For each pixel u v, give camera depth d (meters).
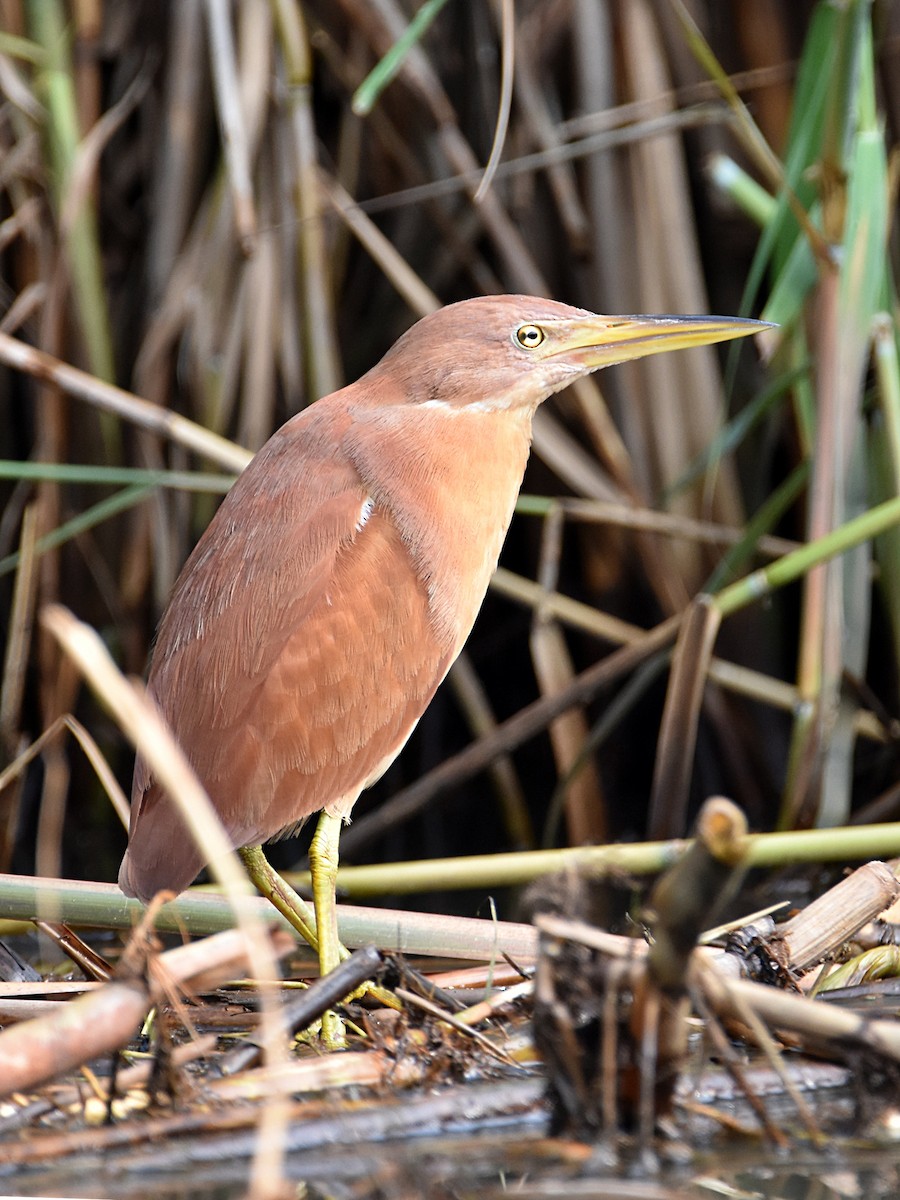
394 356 7.75
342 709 7.00
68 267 10.25
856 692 9.04
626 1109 4.60
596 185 10.38
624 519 9.81
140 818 6.63
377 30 10.29
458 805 10.99
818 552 8.09
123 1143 4.57
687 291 10.25
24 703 10.78
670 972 4.39
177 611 7.09
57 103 10.12
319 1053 5.78
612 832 10.63
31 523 9.65
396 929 6.78
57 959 7.52
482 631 11.34
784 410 10.30
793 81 10.31
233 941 4.82
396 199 10.10
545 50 10.73
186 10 10.66
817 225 8.58
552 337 7.75
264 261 10.37
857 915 6.25
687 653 8.37
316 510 7.11
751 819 10.29
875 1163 4.46
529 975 6.21
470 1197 4.21
